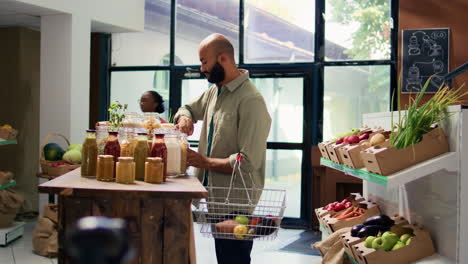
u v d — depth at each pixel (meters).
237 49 6.58
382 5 6.09
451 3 5.68
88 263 0.88
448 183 2.31
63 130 5.57
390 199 3.16
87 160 2.15
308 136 6.34
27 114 6.54
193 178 2.34
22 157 6.52
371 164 2.42
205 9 6.66
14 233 5.20
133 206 1.88
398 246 2.43
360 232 2.72
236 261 2.80
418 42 5.78
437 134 2.32
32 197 6.62
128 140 2.21
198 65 6.72
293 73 6.38
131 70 6.90
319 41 6.27
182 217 1.90
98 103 6.88
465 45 5.67
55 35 5.58
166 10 6.78
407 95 5.84
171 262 1.90
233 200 2.80
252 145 2.80
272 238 2.40
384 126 3.27
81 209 1.87
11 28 6.41
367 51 6.16
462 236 2.21
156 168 2.06
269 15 6.46
